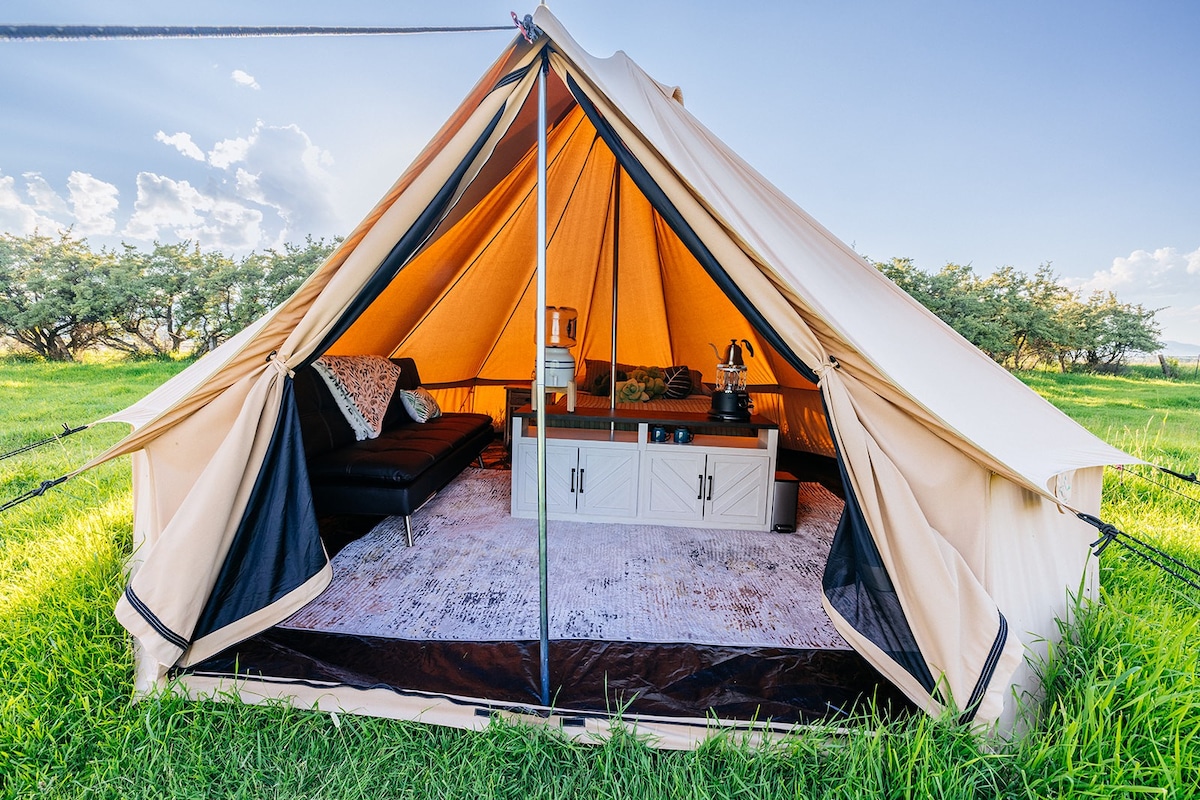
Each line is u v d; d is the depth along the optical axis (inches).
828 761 52.2
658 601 86.3
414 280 136.0
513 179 118.8
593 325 205.8
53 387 279.3
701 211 61.3
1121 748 49.8
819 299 63.0
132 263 332.2
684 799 48.1
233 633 62.1
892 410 60.2
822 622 80.8
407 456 109.7
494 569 96.9
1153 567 89.9
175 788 48.9
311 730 55.7
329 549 104.8
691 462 117.9
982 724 52.9
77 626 69.7
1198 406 263.6
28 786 49.4
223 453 57.5
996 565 60.0
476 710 57.7
